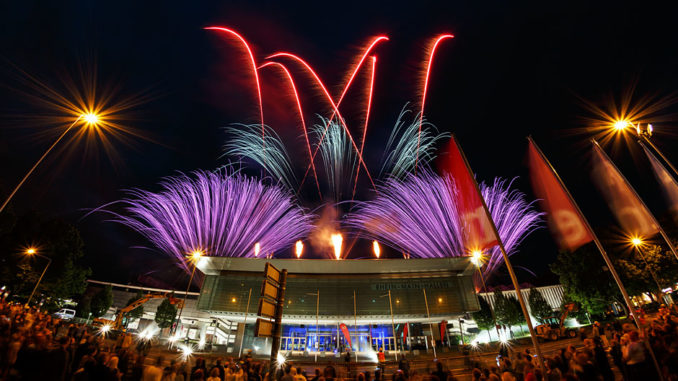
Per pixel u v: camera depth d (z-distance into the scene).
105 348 17.81
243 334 53.56
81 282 53.19
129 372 11.91
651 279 40.03
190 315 68.12
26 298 47.62
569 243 10.98
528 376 9.90
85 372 8.57
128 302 71.06
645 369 9.16
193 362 28.89
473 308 54.12
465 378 24.41
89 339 16.77
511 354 24.33
